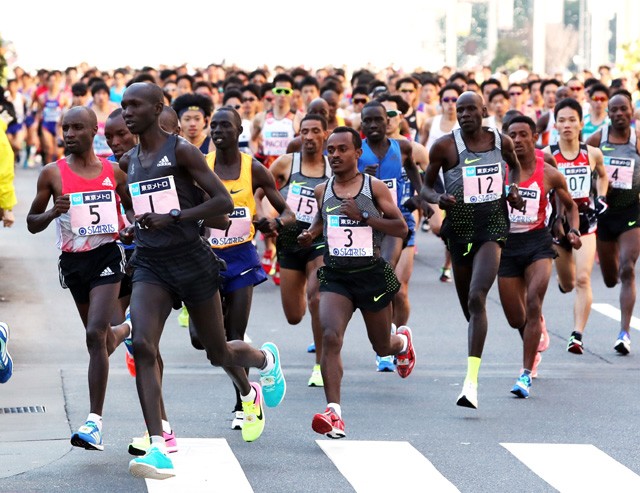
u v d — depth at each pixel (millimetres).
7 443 20531
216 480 18359
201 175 17797
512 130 25094
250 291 21969
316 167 25766
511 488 18125
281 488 17969
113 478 18406
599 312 34844
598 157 29422
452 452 20141
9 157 29109
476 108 23281
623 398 24484
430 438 21078
